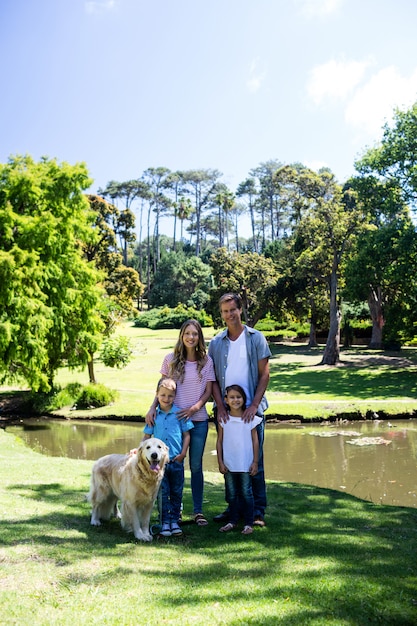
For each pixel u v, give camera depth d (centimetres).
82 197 2253
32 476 855
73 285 2234
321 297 4444
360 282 3250
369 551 524
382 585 436
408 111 3081
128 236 5272
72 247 2330
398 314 3231
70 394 2316
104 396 2314
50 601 373
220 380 585
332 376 3039
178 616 364
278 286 4500
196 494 586
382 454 1464
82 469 970
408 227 3061
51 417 2195
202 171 10675
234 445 561
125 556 470
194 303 7725
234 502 577
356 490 1130
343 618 375
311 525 616
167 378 562
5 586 390
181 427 559
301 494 831
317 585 429
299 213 4088
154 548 498
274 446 1594
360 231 3544
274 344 5312
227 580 431
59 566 435
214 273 4634
